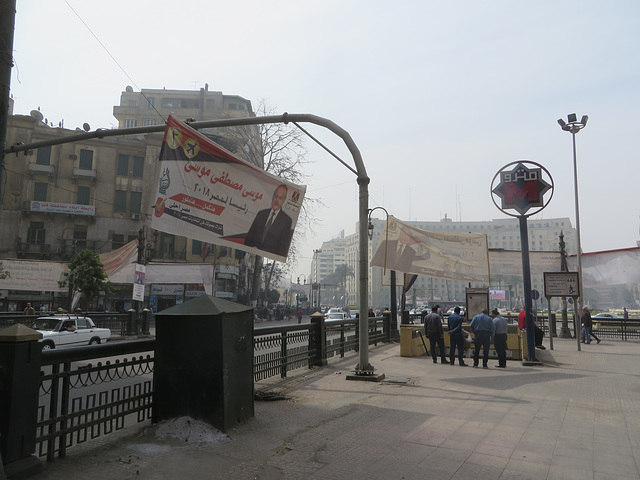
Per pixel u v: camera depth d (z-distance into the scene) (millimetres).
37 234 43469
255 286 44375
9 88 3982
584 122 23109
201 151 7637
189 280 26312
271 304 68062
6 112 3961
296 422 6051
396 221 16672
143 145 46719
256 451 4844
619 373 11109
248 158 41000
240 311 5844
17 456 3834
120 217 45562
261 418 6168
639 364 13031
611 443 5301
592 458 4785
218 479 4098
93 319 23000
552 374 10883
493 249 24141
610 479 4223
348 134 9305
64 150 44875
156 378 5516
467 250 16688
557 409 7039
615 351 16922
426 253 16547
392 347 17391
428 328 13273
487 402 7500
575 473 4359
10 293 38312
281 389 8391
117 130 9383
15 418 3820
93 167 45438
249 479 4117
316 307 85500
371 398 7719
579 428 5941
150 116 75000
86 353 4637
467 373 10992
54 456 4469
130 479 4035
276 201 8828
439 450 4988
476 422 6199
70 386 4543
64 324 18688
